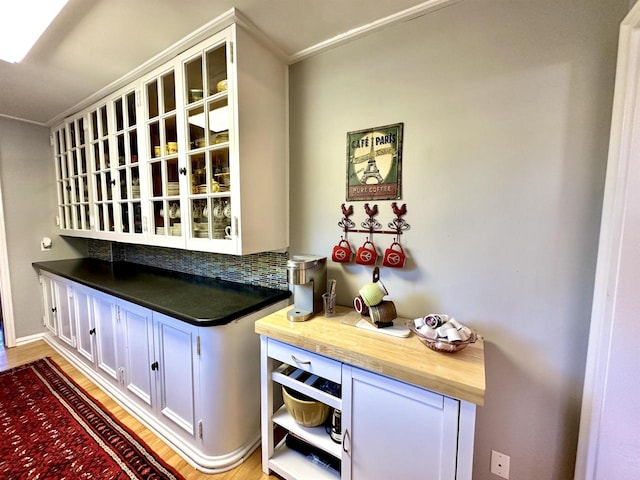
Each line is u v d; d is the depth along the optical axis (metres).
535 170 1.07
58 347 2.60
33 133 2.72
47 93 2.01
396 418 1.00
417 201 1.30
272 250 1.60
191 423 1.44
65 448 1.51
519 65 1.07
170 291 1.76
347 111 1.45
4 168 2.59
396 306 1.38
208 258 2.14
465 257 1.21
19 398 1.92
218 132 1.47
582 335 1.03
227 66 1.35
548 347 1.08
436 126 1.24
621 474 0.91
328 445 1.21
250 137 1.42
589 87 0.97
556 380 1.08
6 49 1.45
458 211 1.21
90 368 2.18
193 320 1.31
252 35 1.38
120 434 1.61
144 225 1.87
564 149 1.02
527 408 1.13
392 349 1.06
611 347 0.90
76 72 1.71
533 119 1.06
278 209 1.62
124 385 1.83
